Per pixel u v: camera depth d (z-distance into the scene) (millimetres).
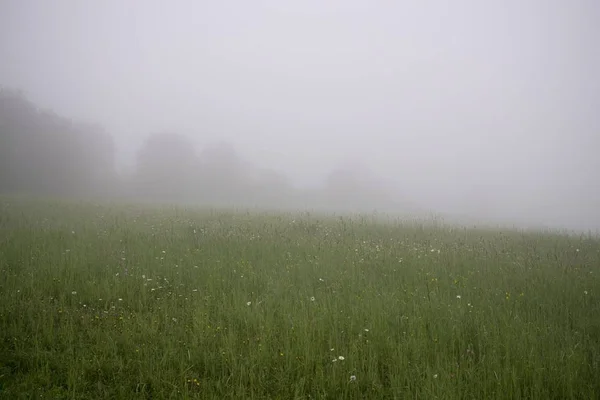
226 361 4277
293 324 5047
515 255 10109
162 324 5230
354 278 7355
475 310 5883
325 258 8820
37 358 4082
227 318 5398
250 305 5910
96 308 5793
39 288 6191
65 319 5184
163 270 7539
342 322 5254
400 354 4254
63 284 6398
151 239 10422
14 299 5523
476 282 7516
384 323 5180
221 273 7465
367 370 4227
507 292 6805
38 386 3668
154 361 4145
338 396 3795
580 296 6625
